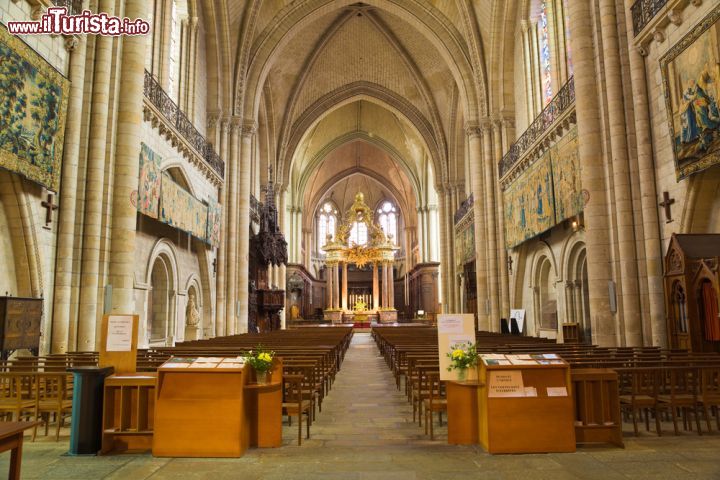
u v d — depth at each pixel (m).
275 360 7.59
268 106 38.78
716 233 11.55
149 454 7.06
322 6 29.41
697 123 10.86
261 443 7.43
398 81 40.56
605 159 13.89
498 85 26.72
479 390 7.46
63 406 7.81
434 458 6.77
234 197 26.55
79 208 13.05
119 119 14.09
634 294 13.05
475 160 27.84
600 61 14.18
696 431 7.97
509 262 25.50
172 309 20.22
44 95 11.40
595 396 7.38
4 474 6.20
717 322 10.41
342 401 11.23
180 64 22.34
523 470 6.21
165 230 19.56
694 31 10.85
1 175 10.99
